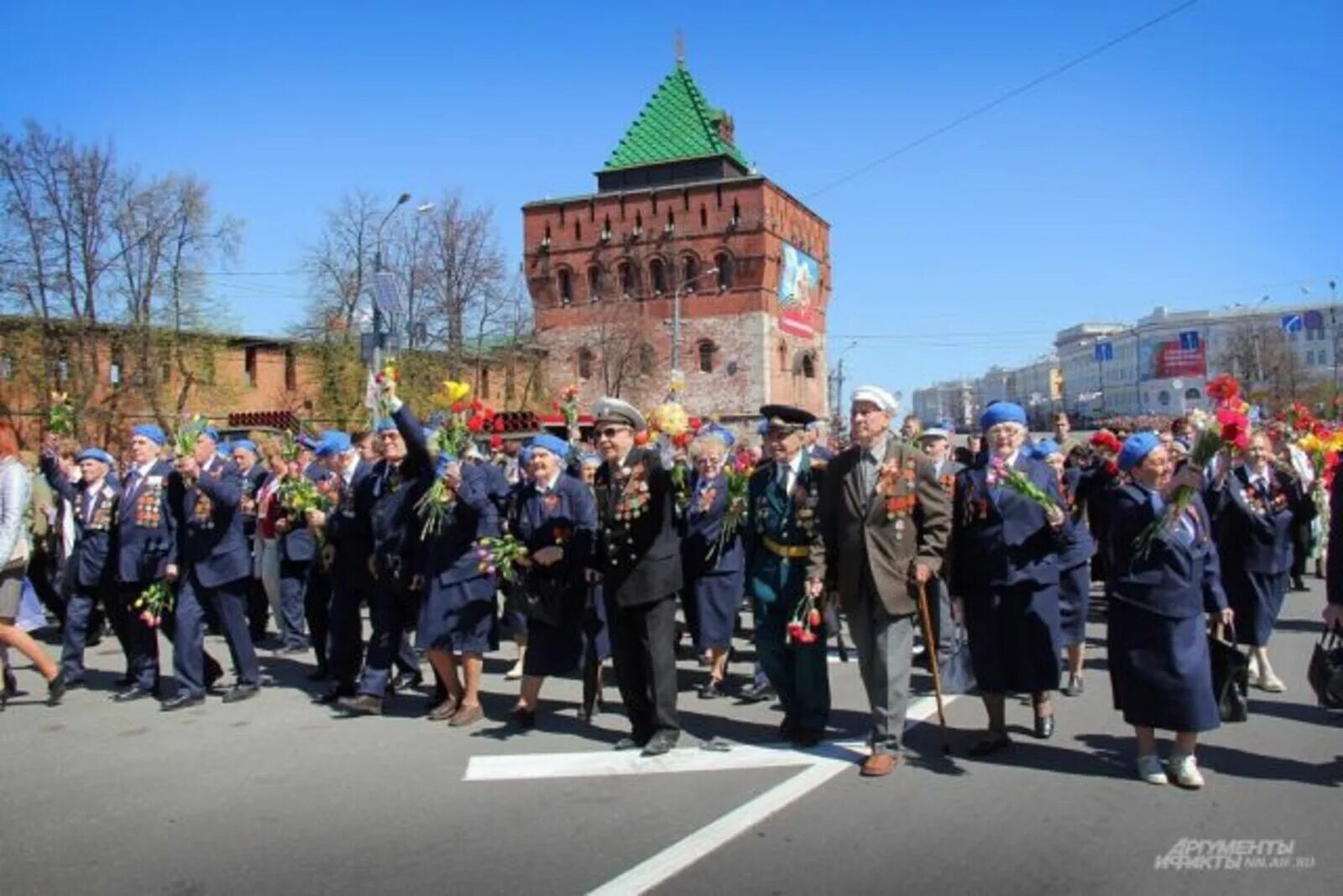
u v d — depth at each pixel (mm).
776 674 7246
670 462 7031
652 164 62281
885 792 6012
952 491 6977
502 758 6855
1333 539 6176
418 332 44406
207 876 4969
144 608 8734
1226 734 7141
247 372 43594
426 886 4805
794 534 7098
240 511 8734
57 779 6535
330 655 8781
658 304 61250
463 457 7922
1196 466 5789
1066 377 143000
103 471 9469
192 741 7422
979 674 6680
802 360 65000
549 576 7488
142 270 38125
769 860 5031
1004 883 4715
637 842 5289
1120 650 6047
